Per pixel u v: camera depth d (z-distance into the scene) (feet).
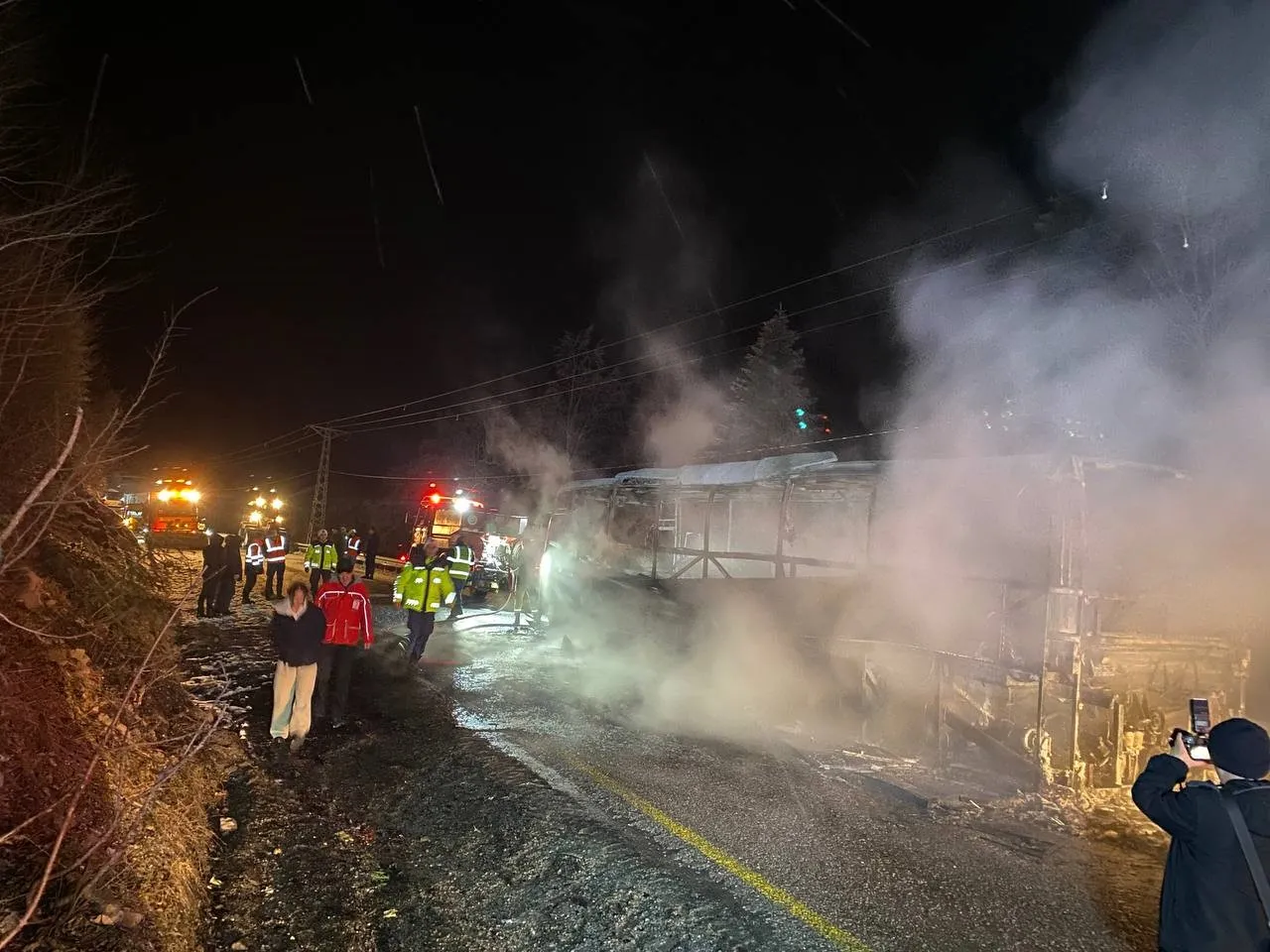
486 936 13.33
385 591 65.57
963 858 16.12
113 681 19.58
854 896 14.25
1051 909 14.01
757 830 17.21
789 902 13.91
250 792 19.51
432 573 35.45
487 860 16.10
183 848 14.44
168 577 37.83
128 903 11.14
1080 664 19.52
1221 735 9.35
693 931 12.88
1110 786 19.67
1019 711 20.31
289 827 17.85
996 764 20.63
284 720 23.48
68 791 12.55
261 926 13.62
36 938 9.77
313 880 15.42
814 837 16.92
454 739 23.85
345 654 26.43
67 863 11.19
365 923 13.85
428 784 20.30
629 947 12.67
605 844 16.02
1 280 16.60
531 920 13.70
